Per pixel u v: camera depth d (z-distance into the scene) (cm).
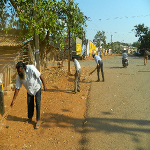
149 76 942
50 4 892
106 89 673
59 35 966
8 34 1041
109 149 292
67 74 1002
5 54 908
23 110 471
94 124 382
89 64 1797
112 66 1506
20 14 850
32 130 366
